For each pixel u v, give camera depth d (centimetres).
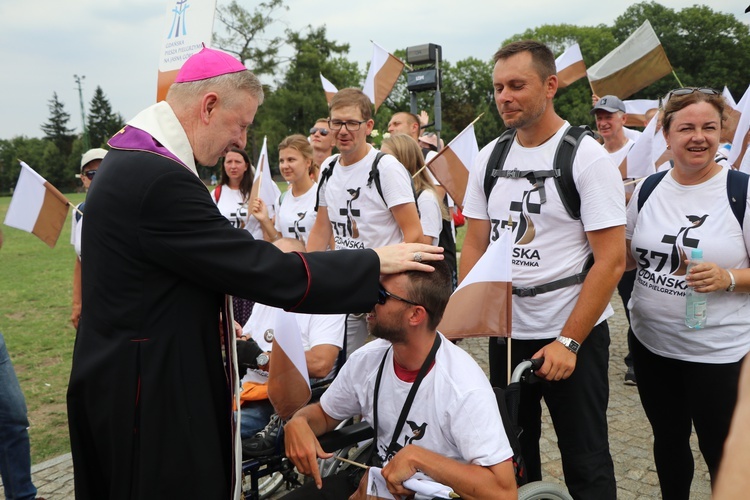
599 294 226
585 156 230
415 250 195
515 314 250
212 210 177
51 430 438
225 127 189
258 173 497
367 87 622
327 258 185
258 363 270
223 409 188
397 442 200
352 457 279
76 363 180
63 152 8131
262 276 175
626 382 474
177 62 261
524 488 212
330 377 292
